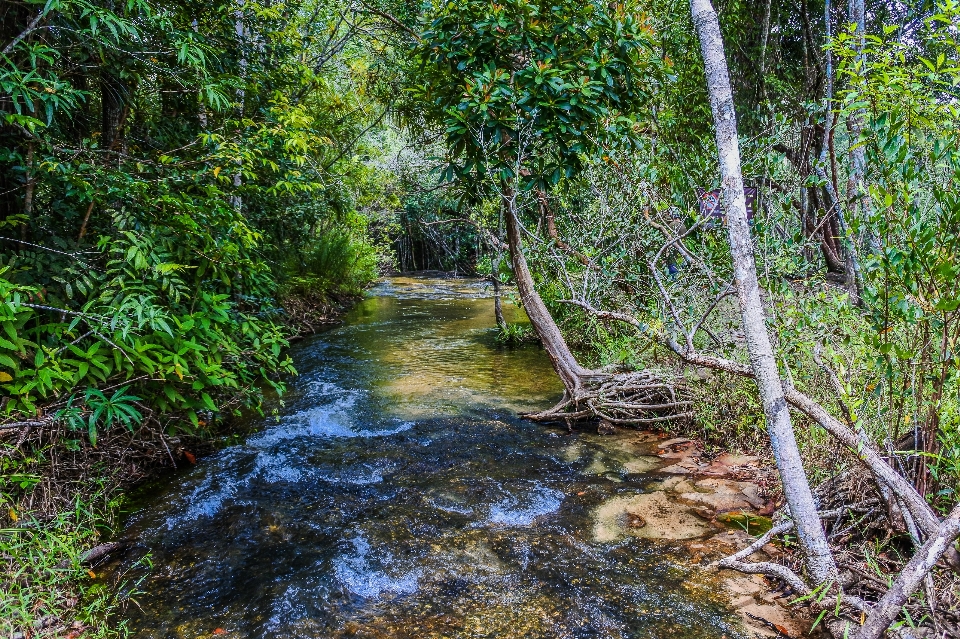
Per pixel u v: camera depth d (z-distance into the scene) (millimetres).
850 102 2012
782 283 2766
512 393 5000
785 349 2518
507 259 5832
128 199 2943
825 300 2406
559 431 4055
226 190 4125
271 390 5082
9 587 1970
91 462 2920
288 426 4117
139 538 2611
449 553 2465
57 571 2133
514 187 3984
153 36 3324
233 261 3465
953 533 1483
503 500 2969
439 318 9836
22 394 2451
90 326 2604
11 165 2896
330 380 5453
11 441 2508
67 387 2549
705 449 3537
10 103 2840
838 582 1779
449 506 2916
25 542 2129
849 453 2225
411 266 26281
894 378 2014
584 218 4902
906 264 1776
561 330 6246
